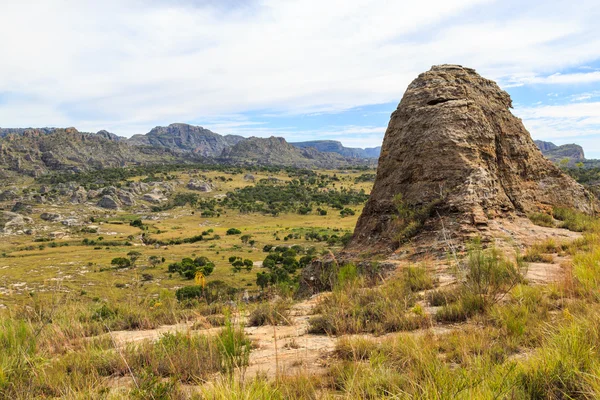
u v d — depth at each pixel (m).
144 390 3.76
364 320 6.77
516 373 3.37
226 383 3.53
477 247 10.05
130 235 161.12
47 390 4.36
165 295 10.30
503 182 18.08
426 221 14.91
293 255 91.94
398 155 18.48
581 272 7.29
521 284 7.45
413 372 3.72
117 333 7.93
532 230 14.62
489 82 21.62
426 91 19.02
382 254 14.48
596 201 21.22
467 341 4.79
